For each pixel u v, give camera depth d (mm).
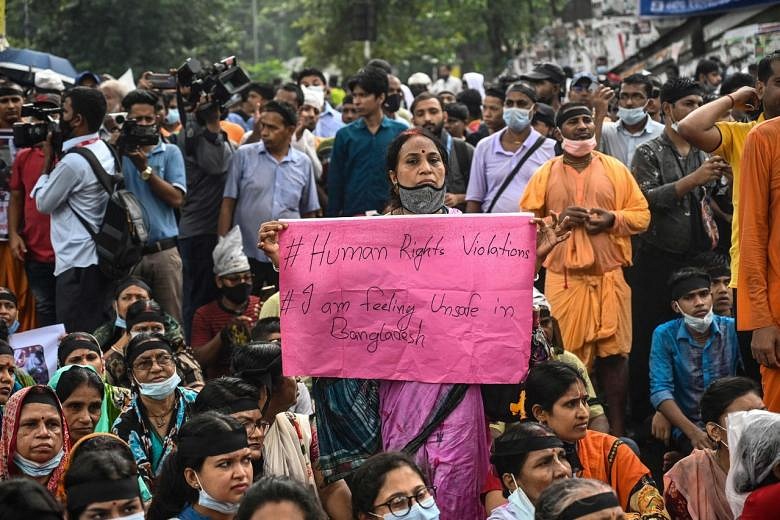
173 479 7246
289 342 7504
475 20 45469
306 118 16812
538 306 10359
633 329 12945
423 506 6871
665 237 12695
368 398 7465
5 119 14391
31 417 7973
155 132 13102
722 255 13211
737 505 7527
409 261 7371
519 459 7340
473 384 7305
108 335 11922
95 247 12750
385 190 14578
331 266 7473
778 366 8367
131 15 41219
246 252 14789
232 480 7129
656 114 16078
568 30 30328
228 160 14867
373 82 14477
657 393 11344
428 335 7293
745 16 24344
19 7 42219
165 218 13742
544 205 12227
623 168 12141
